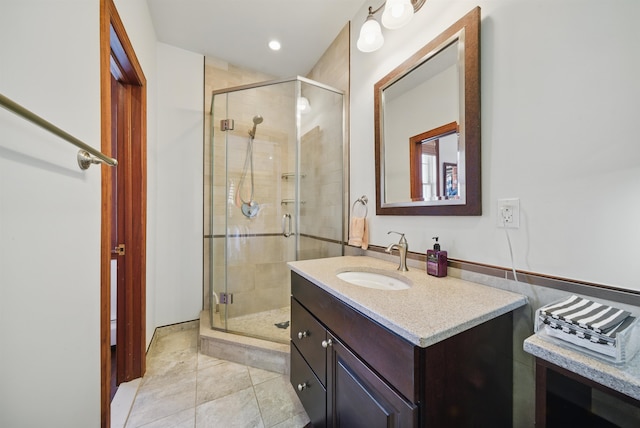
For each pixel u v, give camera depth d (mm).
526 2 883
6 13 512
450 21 1157
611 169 704
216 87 2387
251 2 1734
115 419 1258
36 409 591
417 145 1319
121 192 1566
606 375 468
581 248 762
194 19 1895
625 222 682
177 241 2230
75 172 764
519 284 899
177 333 2211
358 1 1728
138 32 1527
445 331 632
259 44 2182
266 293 2414
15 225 532
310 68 2545
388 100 1512
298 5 1763
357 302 818
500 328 815
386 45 1549
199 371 1680
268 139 2432
